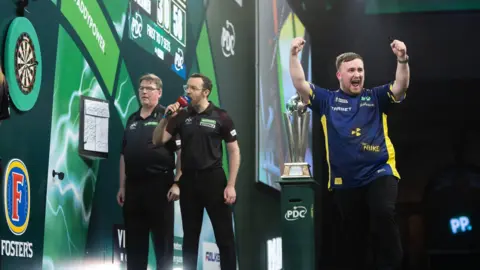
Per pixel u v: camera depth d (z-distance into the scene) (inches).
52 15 195.5
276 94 411.5
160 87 209.2
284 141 435.5
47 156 189.2
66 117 201.2
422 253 561.3
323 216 543.2
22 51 175.3
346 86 165.5
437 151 573.9
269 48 393.7
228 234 193.5
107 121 221.0
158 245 201.5
